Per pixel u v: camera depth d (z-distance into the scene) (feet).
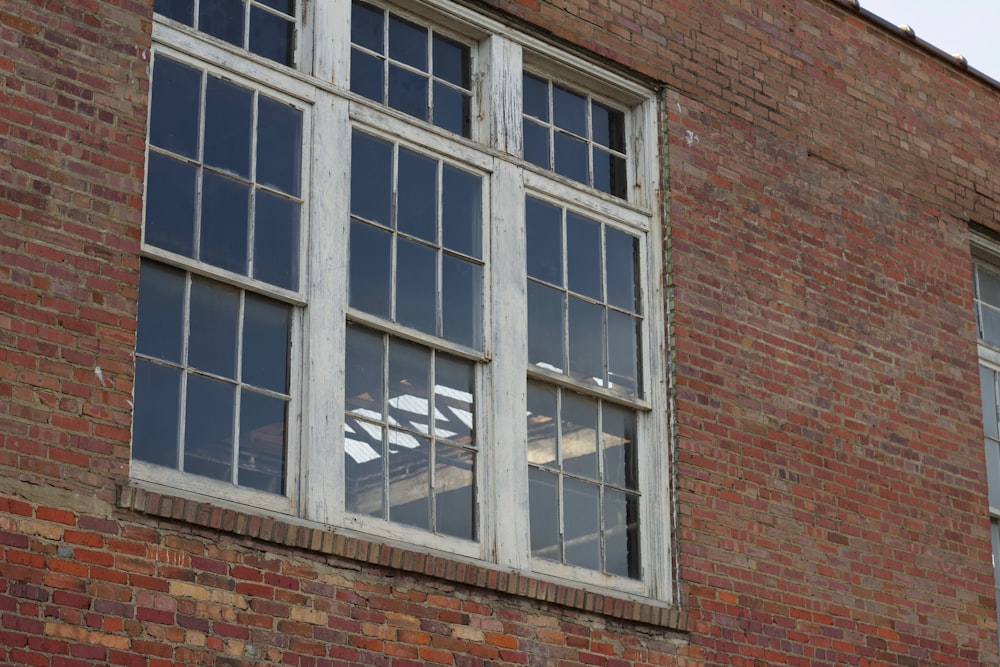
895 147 50.26
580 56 43.47
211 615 32.19
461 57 41.93
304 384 35.65
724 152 45.50
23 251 31.81
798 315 45.52
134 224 33.50
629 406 41.83
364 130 38.81
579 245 42.32
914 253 49.49
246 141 36.55
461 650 35.81
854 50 50.31
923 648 44.91
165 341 33.94
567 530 39.60
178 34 35.96
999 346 52.60
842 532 44.21
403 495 36.68
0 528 29.99
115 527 31.42
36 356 31.40
